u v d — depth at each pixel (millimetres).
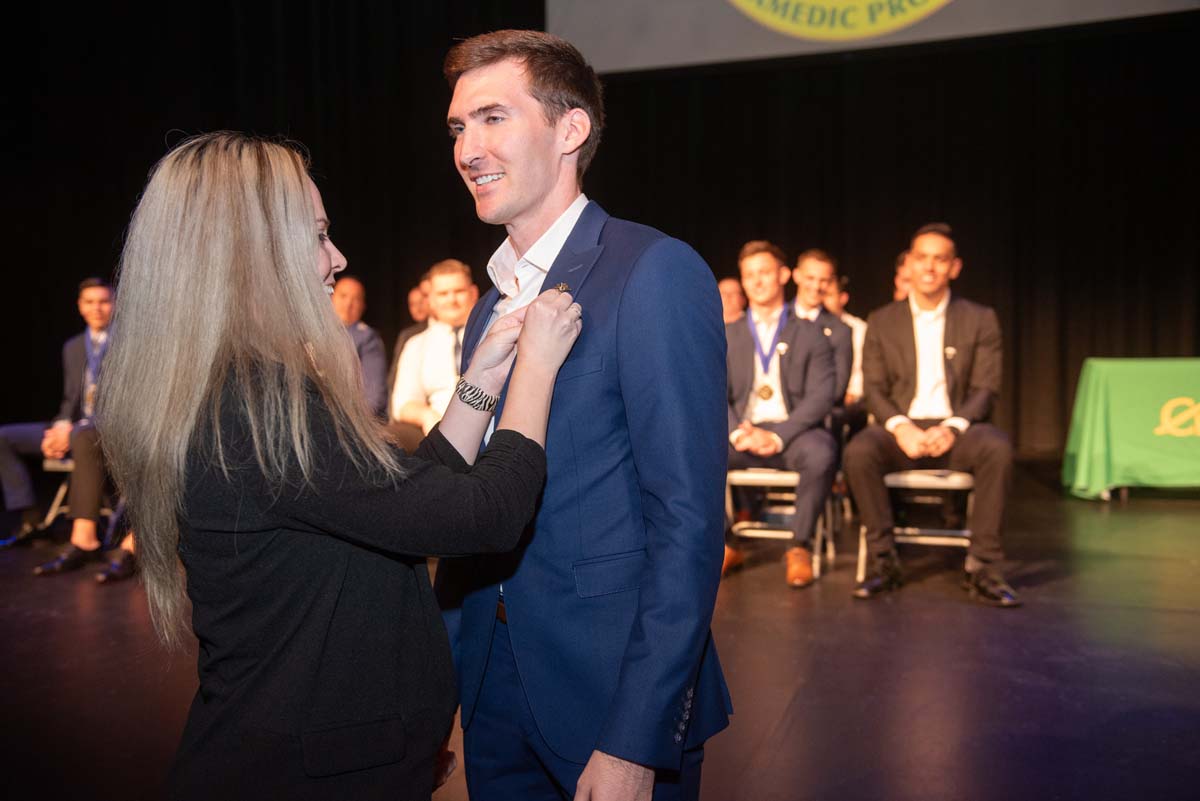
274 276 960
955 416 3758
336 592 937
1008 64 6965
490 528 953
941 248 3863
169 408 917
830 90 7285
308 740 904
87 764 2252
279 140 1047
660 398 1039
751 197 7465
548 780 1215
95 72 7578
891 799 2021
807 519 3850
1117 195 6848
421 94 7531
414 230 7688
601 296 1097
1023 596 3527
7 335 7660
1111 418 5285
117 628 3270
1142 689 2604
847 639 3076
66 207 7641
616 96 7586
